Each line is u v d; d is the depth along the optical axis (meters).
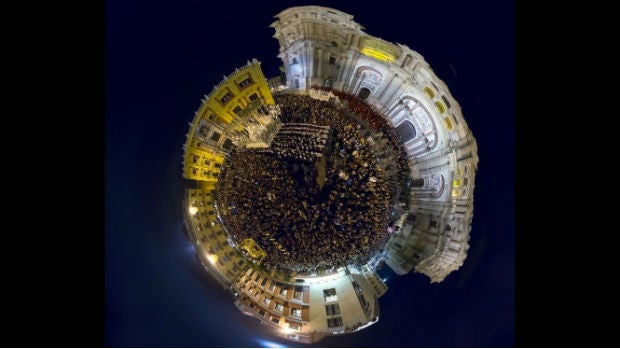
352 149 30.03
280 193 29.66
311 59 27.27
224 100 27.42
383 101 29.52
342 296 26.72
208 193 28.12
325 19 25.42
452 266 24.30
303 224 29.38
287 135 29.98
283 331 24.42
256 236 28.86
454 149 25.34
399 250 28.25
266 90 29.33
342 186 29.70
